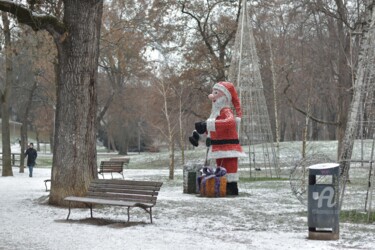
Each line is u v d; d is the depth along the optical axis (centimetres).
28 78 4506
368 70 1325
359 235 1069
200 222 1255
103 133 8300
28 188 2281
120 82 5891
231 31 3275
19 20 1566
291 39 4103
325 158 1385
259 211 1465
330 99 5019
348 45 2497
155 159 4681
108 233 1080
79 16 1559
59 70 1590
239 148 1919
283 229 1156
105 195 1291
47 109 5325
